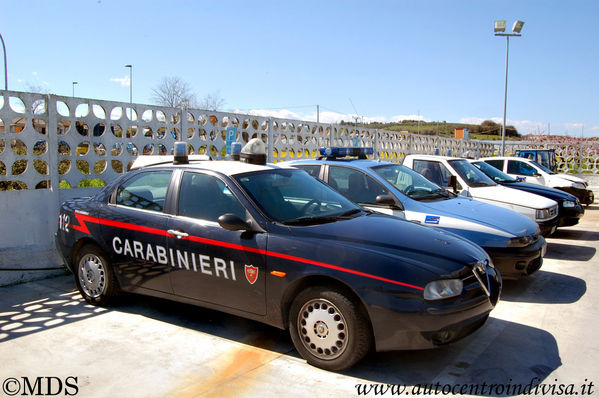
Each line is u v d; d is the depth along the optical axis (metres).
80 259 5.00
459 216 5.64
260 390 3.20
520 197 7.63
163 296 4.41
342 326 3.38
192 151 8.38
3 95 5.80
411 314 3.19
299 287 3.64
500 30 19.67
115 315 4.68
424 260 3.39
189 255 4.13
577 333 4.28
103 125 6.99
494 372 3.50
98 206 4.90
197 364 3.60
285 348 3.92
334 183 6.41
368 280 3.27
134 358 3.70
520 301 5.25
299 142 11.48
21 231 6.00
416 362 3.66
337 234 3.68
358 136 14.16
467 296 3.37
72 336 4.14
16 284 5.73
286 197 4.27
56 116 6.34
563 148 24.17
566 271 6.61
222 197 4.15
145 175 4.75
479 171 8.73
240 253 3.82
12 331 4.25
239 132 9.40
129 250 4.56
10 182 7.54
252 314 3.85
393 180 6.41
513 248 5.33
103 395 3.13
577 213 8.91
